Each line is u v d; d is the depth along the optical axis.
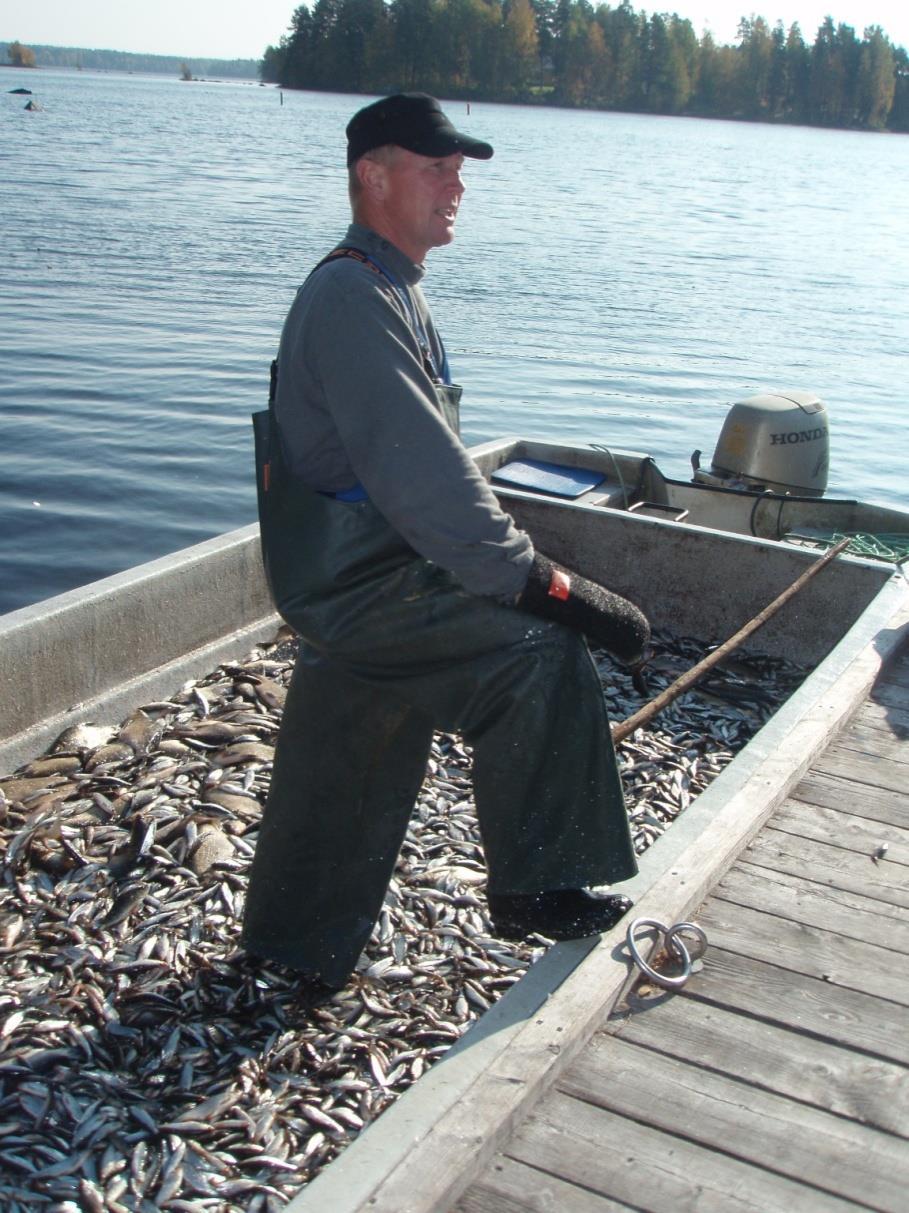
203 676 5.78
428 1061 3.33
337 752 3.24
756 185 67.56
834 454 15.16
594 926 3.08
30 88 179.62
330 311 2.78
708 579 6.51
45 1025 3.35
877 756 4.34
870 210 56.97
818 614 6.23
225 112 117.25
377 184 2.91
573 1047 2.82
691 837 3.60
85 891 4.05
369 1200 2.36
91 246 27.38
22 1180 2.84
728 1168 2.55
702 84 173.62
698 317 24.77
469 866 4.29
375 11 156.12
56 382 15.42
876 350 22.42
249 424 14.07
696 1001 3.05
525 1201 2.46
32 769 4.78
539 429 15.35
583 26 162.50
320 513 2.94
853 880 3.58
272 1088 3.20
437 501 2.73
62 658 5.02
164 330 18.95
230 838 4.34
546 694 2.90
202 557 5.71
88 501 11.41
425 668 2.96
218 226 32.28
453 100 153.88
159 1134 2.99
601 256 33.34
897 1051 2.90
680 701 5.88
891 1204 2.47
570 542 6.84
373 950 3.79
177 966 3.66
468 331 21.55
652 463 8.11
